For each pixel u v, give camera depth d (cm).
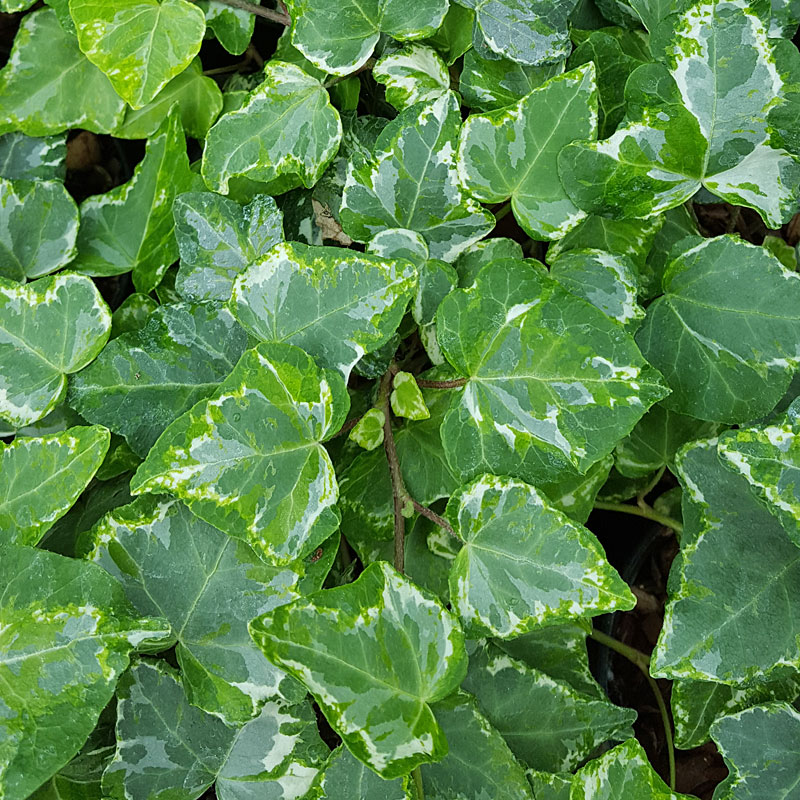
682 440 33
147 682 29
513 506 29
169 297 35
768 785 29
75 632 27
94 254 34
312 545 28
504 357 29
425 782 30
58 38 35
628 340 28
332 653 27
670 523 35
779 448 28
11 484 29
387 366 32
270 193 34
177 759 29
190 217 32
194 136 36
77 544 29
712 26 29
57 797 30
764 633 29
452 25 33
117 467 32
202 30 33
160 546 29
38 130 35
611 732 32
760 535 30
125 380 30
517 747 31
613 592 28
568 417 28
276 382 28
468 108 35
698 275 30
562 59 32
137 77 33
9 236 33
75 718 27
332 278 29
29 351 30
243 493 28
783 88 29
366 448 31
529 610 28
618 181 30
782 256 38
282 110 32
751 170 30
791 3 31
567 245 32
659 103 30
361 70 36
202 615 29
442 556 32
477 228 32
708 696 32
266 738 29
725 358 30
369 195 31
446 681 28
